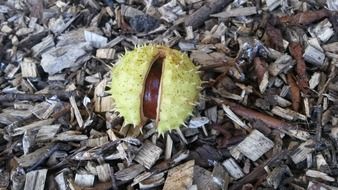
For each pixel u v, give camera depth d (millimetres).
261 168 310
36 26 406
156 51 295
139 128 323
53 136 326
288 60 360
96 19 405
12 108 350
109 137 324
